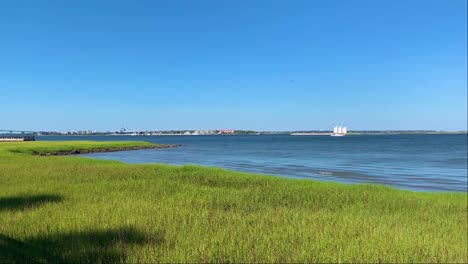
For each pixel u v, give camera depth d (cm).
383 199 1812
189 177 2425
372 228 1184
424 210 1612
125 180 2248
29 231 1022
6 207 1364
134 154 8306
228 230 1077
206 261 828
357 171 4562
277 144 15038
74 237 967
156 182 2147
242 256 867
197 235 1012
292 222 1220
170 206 1414
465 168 4972
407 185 3300
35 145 8638
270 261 852
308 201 1714
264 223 1192
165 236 996
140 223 1116
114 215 1217
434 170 4734
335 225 1198
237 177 2420
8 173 2566
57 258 813
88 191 1784
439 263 922
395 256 931
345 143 15875
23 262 760
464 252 999
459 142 16762
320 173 4306
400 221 1351
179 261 824
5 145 8138
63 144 9875
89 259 819
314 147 12112
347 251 938
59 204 1416
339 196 1845
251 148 11588
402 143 15662
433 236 1146
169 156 7638
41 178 2303
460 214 1547
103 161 3766
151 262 812
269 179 2359
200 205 1482
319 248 949
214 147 12344
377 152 9106
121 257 832
